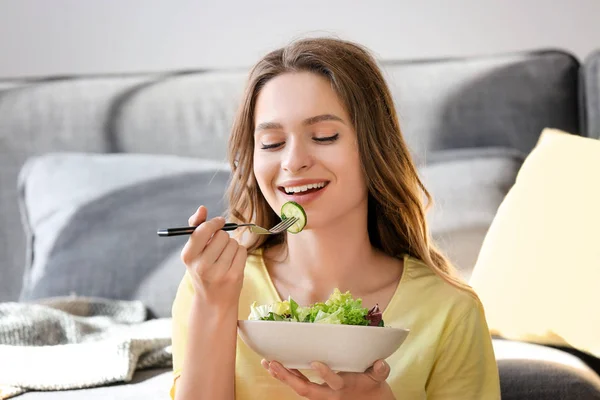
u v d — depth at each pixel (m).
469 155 2.73
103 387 1.92
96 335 2.22
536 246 2.12
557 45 3.36
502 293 2.13
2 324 2.14
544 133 2.57
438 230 2.52
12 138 3.16
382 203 1.64
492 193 2.58
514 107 2.91
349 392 1.29
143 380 1.97
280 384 1.54
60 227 2.77
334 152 1.47
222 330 1.39
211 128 3.07
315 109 1.47
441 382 1.61
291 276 1.64
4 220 3.12
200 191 2.76
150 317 2.60
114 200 2.79
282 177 1.47
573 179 2.15
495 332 2.14
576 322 1.96
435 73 2.97
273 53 1.56
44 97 3.19
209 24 3.55
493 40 3.39
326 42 1.59
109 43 3.61
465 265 2.44
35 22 3.65
